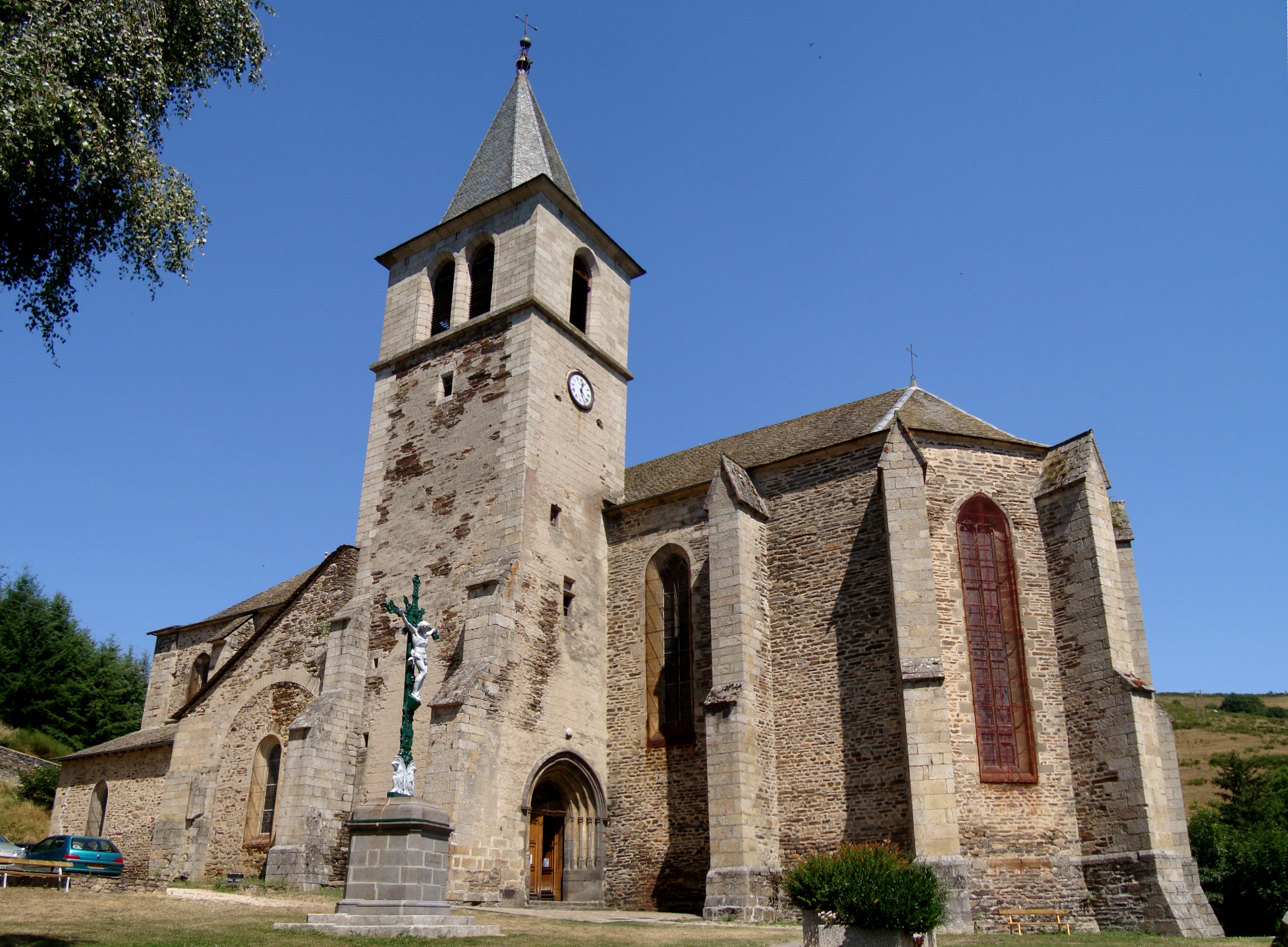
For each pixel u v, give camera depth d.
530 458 25.28
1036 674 21.14
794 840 21.27
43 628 50.06
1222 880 28.92
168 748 31.08
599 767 24.47
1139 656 23.75
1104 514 21.80
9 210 12.38
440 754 20.95
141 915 14.91
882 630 21.67
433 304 30.70
